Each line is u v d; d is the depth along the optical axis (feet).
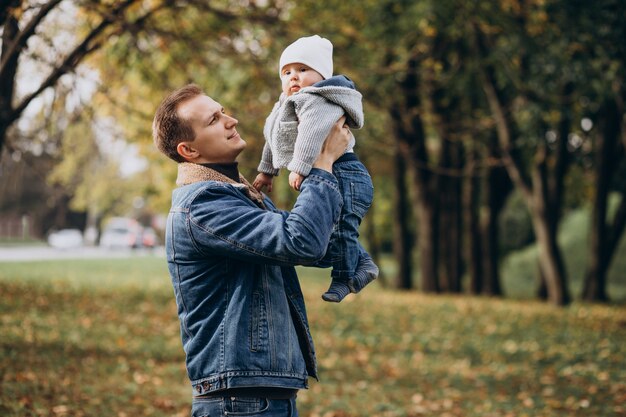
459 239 75.87
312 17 39.47
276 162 9.29
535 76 44.62
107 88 27.20
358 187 9.28
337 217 8.82
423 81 50.34
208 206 8.76
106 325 40.22
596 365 36.22
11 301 46.44
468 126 57.72
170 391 26.22
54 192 53.31
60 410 21.42
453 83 54.95
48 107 24.93
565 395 29.71
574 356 38.55
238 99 37.52
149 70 34.04
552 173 62.75
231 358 8.56
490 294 74.28
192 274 8.86
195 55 31.12
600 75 43.29
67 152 33.04
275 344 8.71
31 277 66.90
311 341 9.27
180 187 9.26
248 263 8.83
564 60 42.91
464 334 45.27
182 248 8.89
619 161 67.10
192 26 33.94
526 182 61.72
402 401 27.73
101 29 24.32
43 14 21.17
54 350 31.24
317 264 9.29
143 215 210.79
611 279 101.30
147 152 50.55
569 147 65.41
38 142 28.09
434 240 72.95
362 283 9.34
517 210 114.93
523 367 35.68
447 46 52.24
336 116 8.93
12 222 200.54
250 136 33.88
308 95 8.99
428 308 56.54
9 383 23.81
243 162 35.29
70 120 26.17
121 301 51.34
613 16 40.96
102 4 25.45
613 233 67.26
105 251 156.87
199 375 8.77
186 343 8.96
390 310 54.39
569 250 110.93
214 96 37.58
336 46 34.47
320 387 29.27
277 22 30.94
